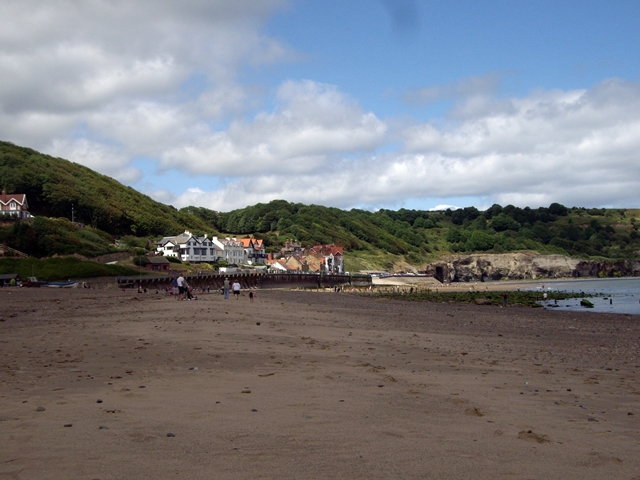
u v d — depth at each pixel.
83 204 146.50
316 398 9.52
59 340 17.52
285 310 38.88
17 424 7.04
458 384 11.83
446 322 34.72
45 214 140.12
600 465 6.44
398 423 7.98
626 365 17.12
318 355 15.77
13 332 19.86
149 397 9.08
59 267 89.69
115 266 97.31
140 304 39.88
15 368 11.84
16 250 95.31
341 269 187.62
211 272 115.44
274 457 6.09
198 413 8.02
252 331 22.25
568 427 8.38
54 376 10.95
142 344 16.77
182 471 5.48
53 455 5.80
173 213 189.62
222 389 10.02
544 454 6.80
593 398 10.98
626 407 10.21
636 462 6.64
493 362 16.11
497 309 51.56
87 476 5.20
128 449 6.12
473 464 6.22
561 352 20.30
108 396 9.05
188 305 38.25
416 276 180.75
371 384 11.22
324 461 6.05
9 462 5.52
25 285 74.69
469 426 8.06
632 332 30.42
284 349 16.86
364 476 5.62
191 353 15.03
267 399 9.26
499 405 9.75
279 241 195.50
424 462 6.20
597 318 40.69
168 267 111.75
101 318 27.05
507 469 6.11
